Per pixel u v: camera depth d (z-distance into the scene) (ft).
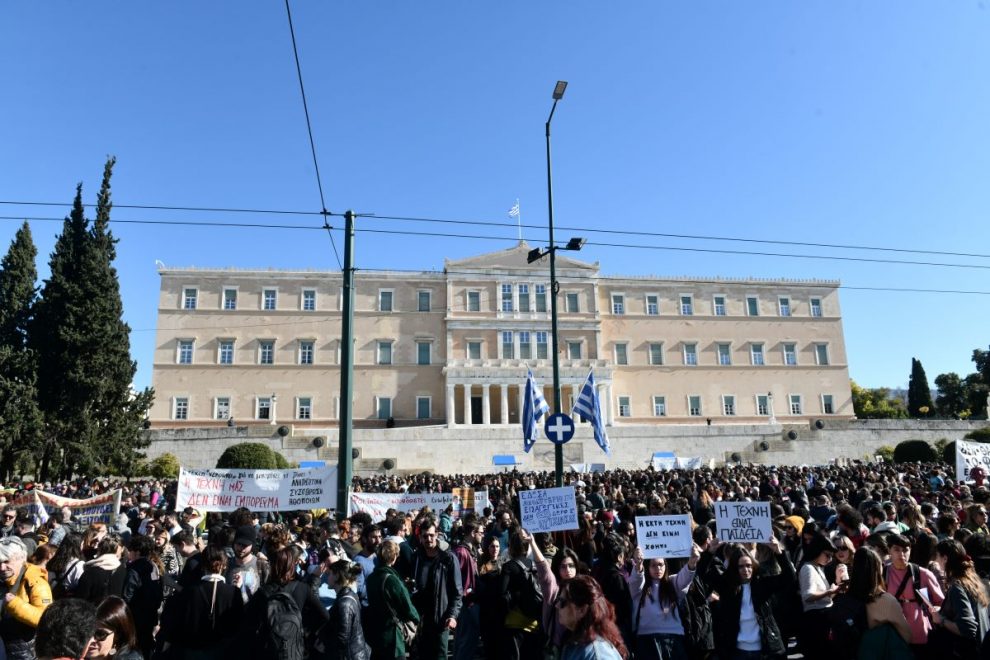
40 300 167.63
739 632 28.53
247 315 249.14
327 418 245.04
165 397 238.68
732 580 29.14
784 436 219.41
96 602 27.35
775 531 40.42
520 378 246.27
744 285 281.13
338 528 44.06
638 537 30.73
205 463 195.31
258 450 149.48
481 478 109.81
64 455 159.74
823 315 283.59
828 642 28.86
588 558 40.73
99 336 165.58
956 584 26.40
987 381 305.32
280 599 25.75
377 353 252.83
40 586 26.48
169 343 243.19
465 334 257.55
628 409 261.65
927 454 183.21
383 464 198.59
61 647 16.31
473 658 37.01
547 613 29.58
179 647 26.04
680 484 86.43
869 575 24.91
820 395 274.98
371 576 31.22
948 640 26.43
